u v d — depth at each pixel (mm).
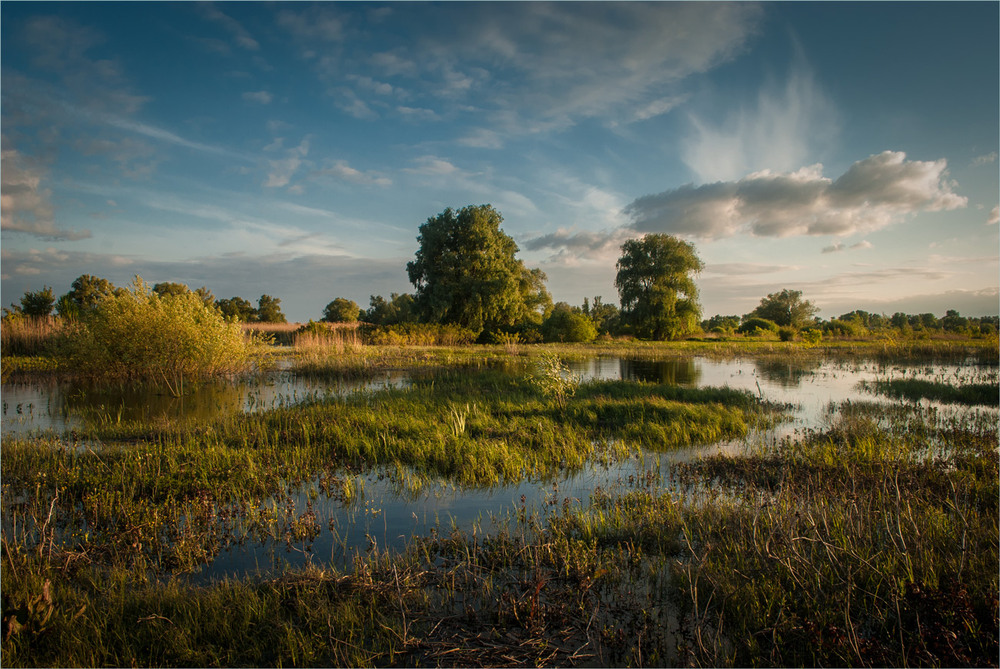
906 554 4465
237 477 7332
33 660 3508
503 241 45188
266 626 3895
